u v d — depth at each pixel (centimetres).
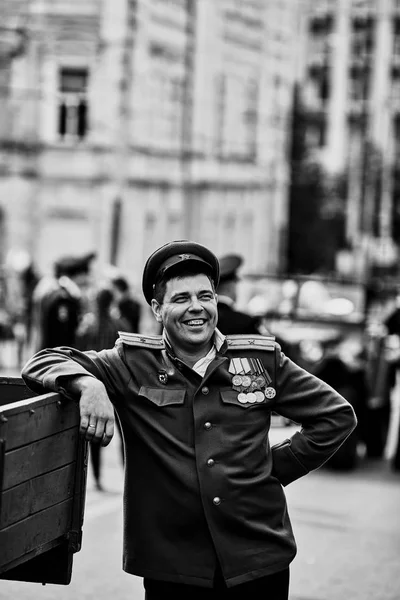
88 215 4578
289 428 1252
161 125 4853
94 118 4566
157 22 4756
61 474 539
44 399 510
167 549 529
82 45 4550
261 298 2158
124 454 550
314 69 9444
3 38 4522
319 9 9450
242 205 5509
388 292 2155
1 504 478
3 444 473
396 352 1788
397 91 9525
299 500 1380
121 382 545
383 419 1747
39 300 1433
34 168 4578
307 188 7119
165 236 4894
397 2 9519
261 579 533
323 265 7000
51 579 557
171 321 544
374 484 1519
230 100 5316
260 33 5538
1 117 4562
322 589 980
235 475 531
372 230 7238
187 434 536
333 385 1652
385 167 8019
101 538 1129
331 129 9381
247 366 548
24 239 4572
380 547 1148
